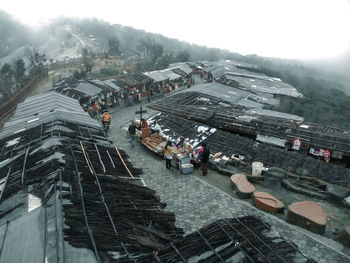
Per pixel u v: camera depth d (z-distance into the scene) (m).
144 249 6.16
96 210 6.99
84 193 7.55
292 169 13.27
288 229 8.53
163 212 8.12
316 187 11.50
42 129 13.16
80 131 13.55
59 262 5.08
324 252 7.51
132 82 33.66
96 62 61.97
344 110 38.28
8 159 10.79
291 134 17.58
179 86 43.22
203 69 53.72
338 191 10.35
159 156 16.78
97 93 27.61
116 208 7.34
